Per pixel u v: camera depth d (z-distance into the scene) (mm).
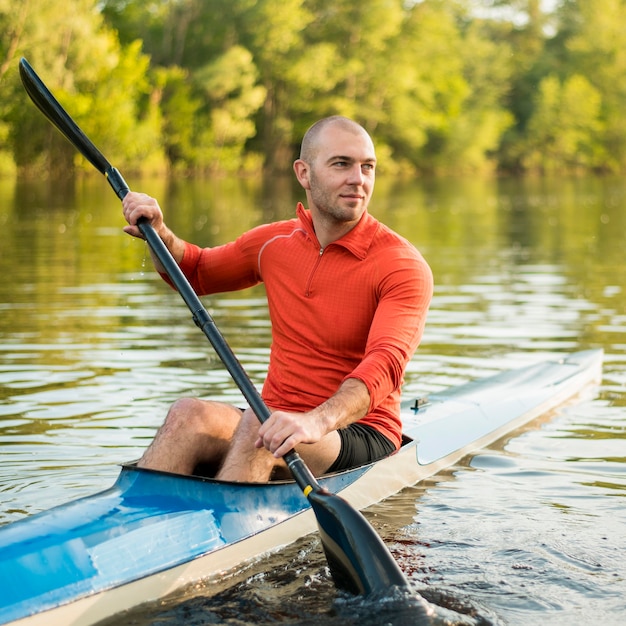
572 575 2855
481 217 19094
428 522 3336
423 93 46406
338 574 2775
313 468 3246
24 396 5031
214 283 3660
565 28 61031
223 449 3143
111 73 32344
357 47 43031
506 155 54250
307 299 3352
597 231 15734
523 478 3871
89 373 5535
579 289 8961
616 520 3354
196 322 3229
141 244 12805
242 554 2959
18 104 29266
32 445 4207
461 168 51219
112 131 31859
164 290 8766
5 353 6059
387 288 3260
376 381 3039
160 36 40344
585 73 58219
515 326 7117
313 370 3344
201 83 37312
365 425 3465
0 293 8547
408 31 46156
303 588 2791
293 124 42875
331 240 3344
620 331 6926
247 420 3100
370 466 3443
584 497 3621
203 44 40062
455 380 5457
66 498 3539
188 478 2951
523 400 4922
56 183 29859
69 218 17219
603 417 4852
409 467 3748
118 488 2934
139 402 4922
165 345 6320
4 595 2408
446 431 4297
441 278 9805
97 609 2562
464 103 51656
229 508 2975
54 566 2537
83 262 10805
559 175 54375
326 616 2596
